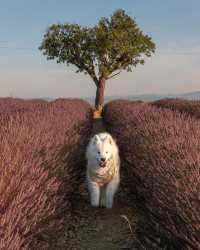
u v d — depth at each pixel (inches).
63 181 242.1
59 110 614.9
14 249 125.6
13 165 182.5
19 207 151.8
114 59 1755.7
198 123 323.6
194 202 161.8
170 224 174.7
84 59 1738.4
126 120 516.7
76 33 1747.0
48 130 325.4
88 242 192.5
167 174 201.2
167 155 227.9
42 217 171.8
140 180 267.4
